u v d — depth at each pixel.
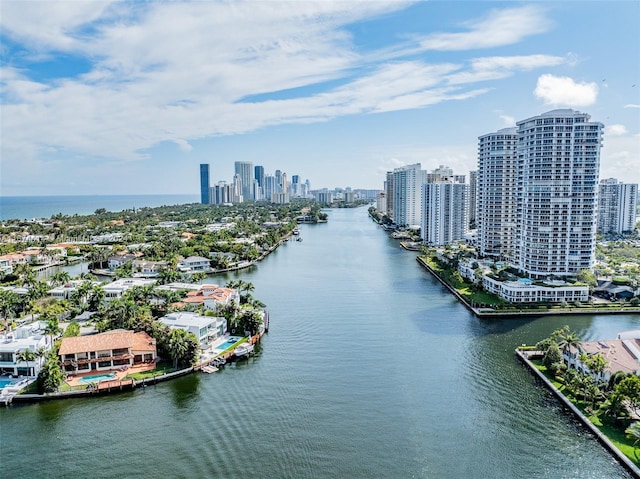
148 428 103.44
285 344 154.88
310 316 186.75
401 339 159.75
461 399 116.44
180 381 126.88
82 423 105.75
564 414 109.31
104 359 132.25
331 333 165.88
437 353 146.75
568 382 118.69
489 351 148.62
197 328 147.50
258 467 90.25
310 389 121.62
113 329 155.12
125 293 198.88
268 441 98.44
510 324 178.88
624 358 123.94
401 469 90.00
